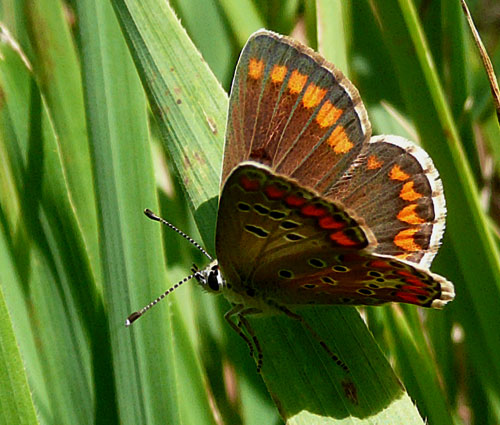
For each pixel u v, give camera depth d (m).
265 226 0.26
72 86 0.28
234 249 0.26
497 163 0.28
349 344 0.27
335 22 0.28
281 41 0.26
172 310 0.27
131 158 0.27
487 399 0.28
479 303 0.27
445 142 0.27
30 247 0.27
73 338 0.27
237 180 0.26
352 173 0.27
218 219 0.26
